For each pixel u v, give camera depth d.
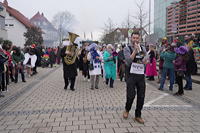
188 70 9.17
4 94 8.32
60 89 9.38
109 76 9.61
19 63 11.21
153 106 6.57
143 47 5.18
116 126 4.86
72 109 6.20
